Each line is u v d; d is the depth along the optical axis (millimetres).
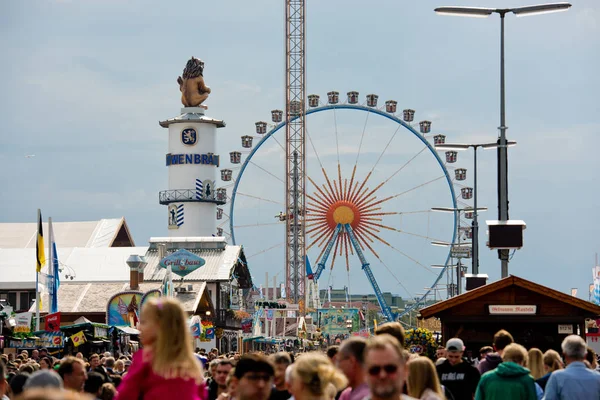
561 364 32156
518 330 61156
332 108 197375
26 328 74938
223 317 144625
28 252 143500
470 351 57375
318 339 175625
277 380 23984
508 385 25312
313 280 194250
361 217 187750
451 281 190625
